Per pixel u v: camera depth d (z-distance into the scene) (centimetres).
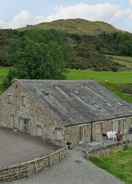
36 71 7325
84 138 4509
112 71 11294
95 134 4669
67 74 9331
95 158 3856
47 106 4409
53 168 3453
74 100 4819
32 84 4734
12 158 3494
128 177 3359
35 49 7375
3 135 4550
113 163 3834
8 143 4141
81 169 3456
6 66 11344
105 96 5356
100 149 4091
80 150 4144
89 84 5469
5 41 14562
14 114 4834
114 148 4291
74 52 13450
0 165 3219
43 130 4431
